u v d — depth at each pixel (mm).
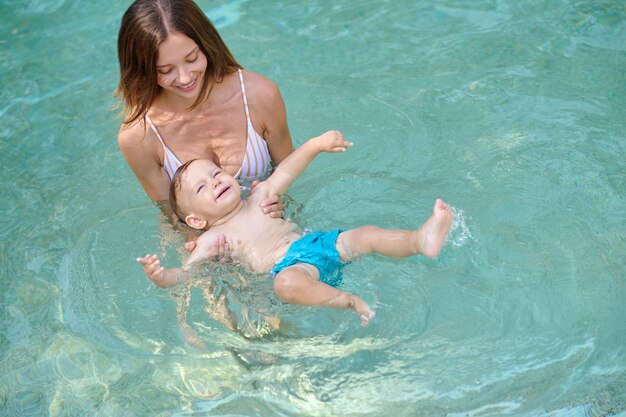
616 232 3250
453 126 4016
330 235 3148
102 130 4293
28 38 5102
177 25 2914
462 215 3332
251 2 5277
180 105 3293
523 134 3896
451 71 4465
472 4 5027
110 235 3572
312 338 2928
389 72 4508
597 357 2771
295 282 2904
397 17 4996
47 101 4559
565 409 2631
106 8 5312
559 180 3551
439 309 2951
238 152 3443
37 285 3426
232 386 2885
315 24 5012
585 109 4051
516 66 4453
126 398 2914
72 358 3094
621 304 2939
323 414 2729
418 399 2717
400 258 3102
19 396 2980
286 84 4469
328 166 3779
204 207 3320
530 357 2789
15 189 3965
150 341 3096
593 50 4527
